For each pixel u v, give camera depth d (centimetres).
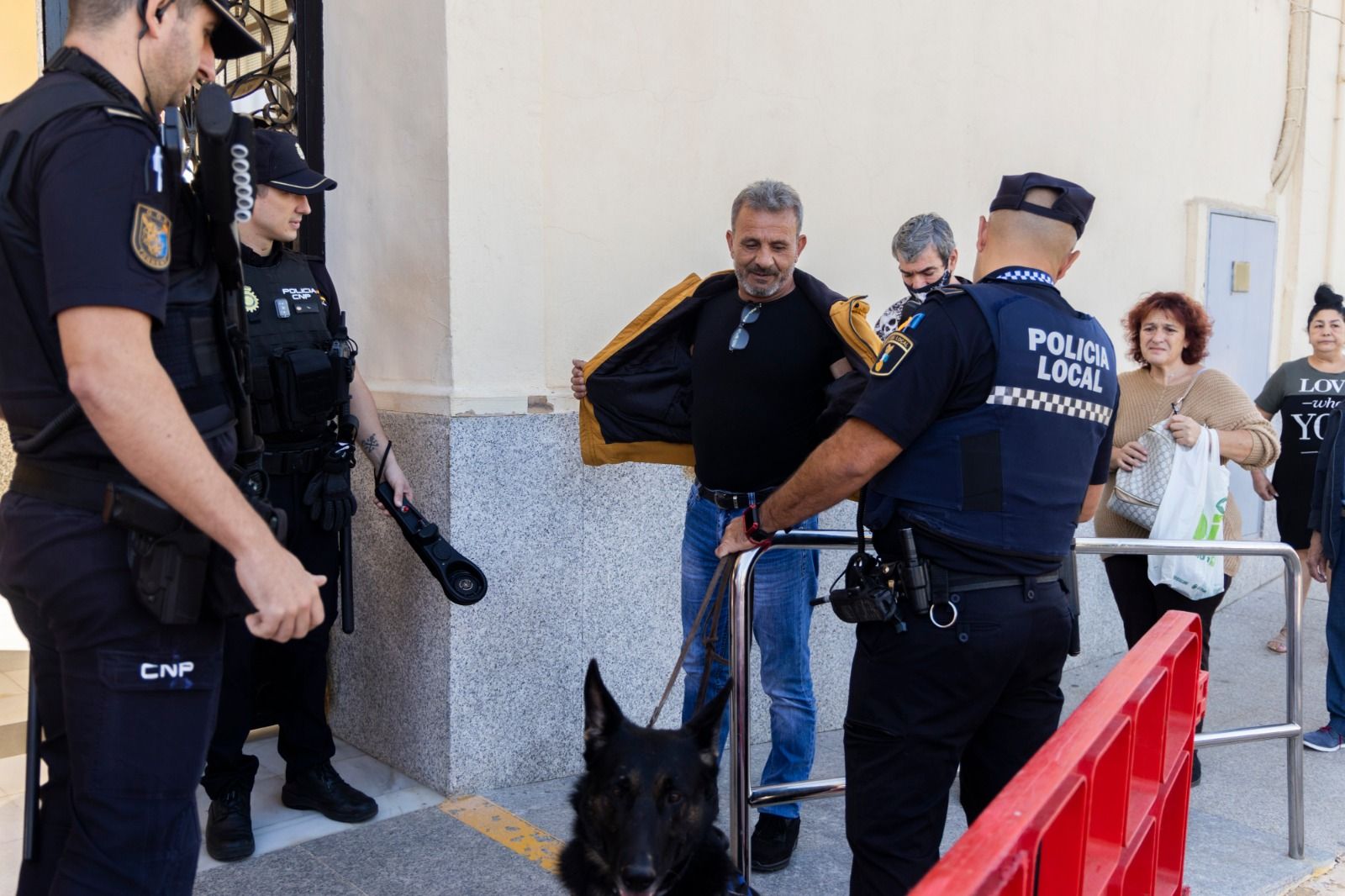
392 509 335
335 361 323
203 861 322
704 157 429
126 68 178
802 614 340
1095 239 612
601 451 372
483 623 369
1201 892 337
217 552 177
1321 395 577
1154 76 641
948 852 129
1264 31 741
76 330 158
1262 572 799
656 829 221
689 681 359
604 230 402
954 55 518
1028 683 237
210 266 186
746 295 329
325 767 356
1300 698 368
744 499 333
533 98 373
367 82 385
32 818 191
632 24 402
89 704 176
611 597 401
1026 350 222
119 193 163
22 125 168
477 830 346
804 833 370
